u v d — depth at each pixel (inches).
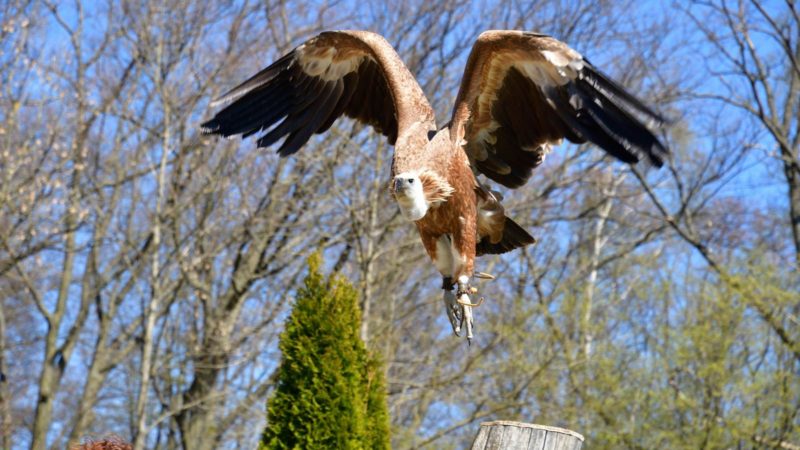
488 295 712.4
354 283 631.8
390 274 678.5
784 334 623.5
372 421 327.9
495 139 296.8
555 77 269.6
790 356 632.4
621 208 936.3
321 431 312.5
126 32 733.9
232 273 736.3
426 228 283.7
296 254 650.8
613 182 852.0
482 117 292.2
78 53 804.6
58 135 768.3
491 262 754.8
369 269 592.7
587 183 818.2
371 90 318.0
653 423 632.4
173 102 716.7
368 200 621.3
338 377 319.6
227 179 725.9
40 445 801.6
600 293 780.0
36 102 768.3
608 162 789.2
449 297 282.2
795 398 615.2
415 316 717.3
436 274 702.5
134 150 791.1
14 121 757.9
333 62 313.7
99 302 813.2
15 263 768.3
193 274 719.7
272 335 673.6
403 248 661.9
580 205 880.9
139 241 766.5
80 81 792.3
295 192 724.0
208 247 734.5
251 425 692.7
